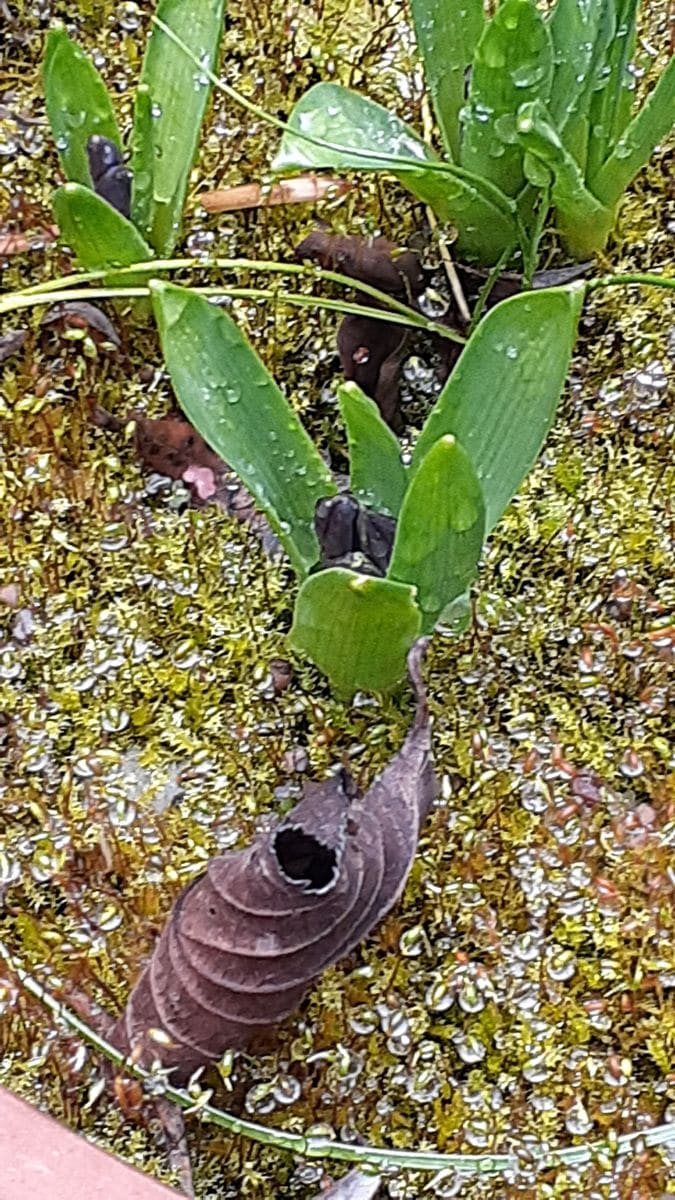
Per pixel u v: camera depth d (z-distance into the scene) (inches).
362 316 10.2
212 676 9.3
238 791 9.0
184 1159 7.7
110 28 11.5
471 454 8.1
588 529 9.7
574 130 9.1
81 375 9.8
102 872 8.7
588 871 8.6
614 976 8.3
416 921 8.5
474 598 9.4
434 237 10.1
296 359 10.4
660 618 9.5
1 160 11.0
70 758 9.1
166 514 9.9
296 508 8.4
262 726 9.1
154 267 9.1
